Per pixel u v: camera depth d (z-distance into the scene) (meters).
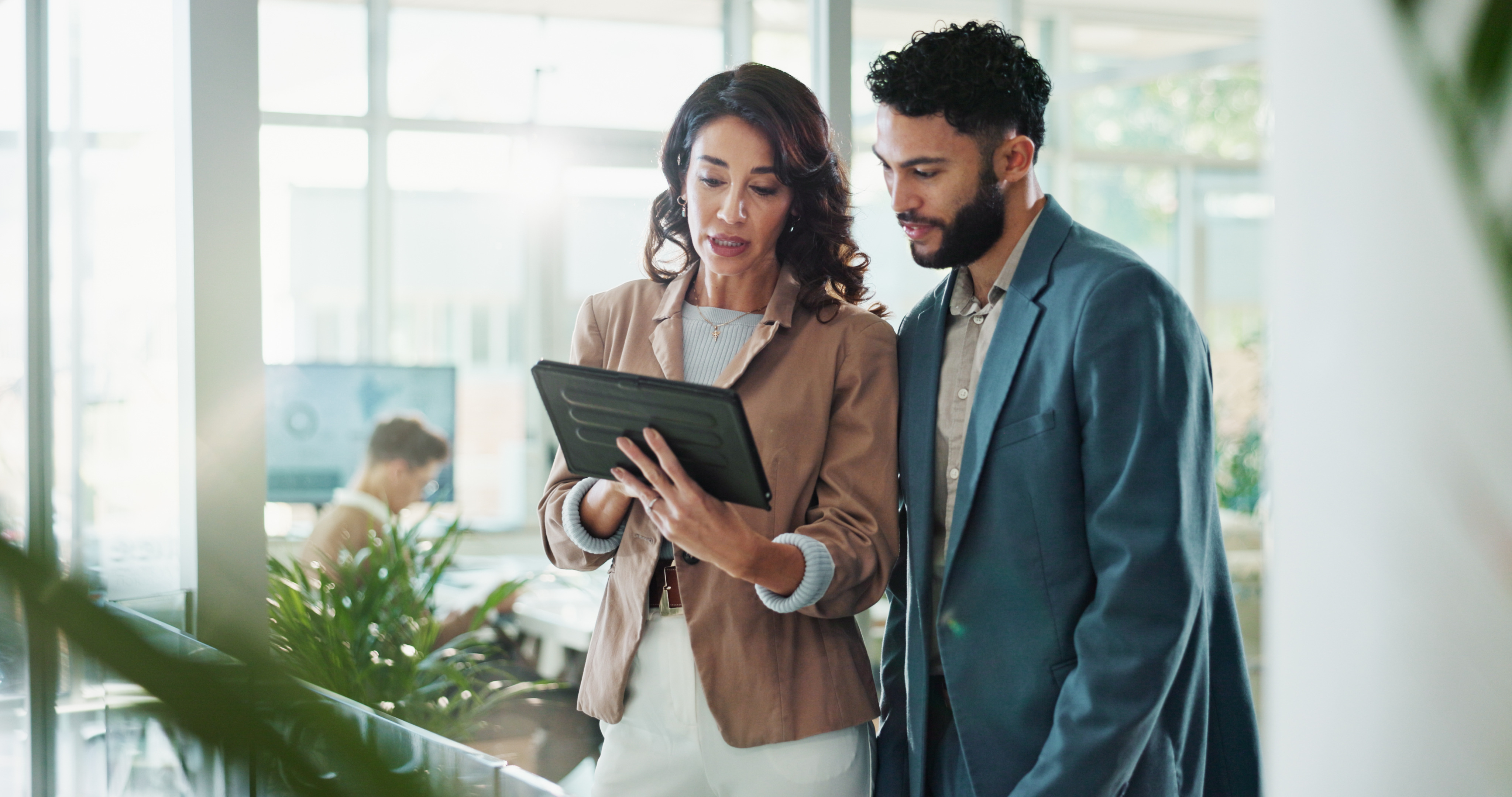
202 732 0.26
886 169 1.33
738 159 1.34
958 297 1.41
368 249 5.34
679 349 1.44
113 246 1.81
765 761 1.34
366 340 5.36
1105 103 5.92
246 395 1.59
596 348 1.52
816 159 1.37
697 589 1.35
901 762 1.46
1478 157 0.27
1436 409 0.44
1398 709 0.46
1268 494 0.53
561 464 1.51
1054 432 1.24
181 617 1.57
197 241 1.55
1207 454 1.26
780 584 1.27
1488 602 0.44
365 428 4.37
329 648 2.12
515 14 5.31
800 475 1.38
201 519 1.57
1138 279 1.22
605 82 5.34
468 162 5.38
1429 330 0.44
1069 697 1.19
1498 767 0.43
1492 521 0.43
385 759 0.29
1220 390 6.16
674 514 1.22
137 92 1.71
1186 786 1.29
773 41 4.45
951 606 1.31
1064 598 1.25
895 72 1.28
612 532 1.42
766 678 1.34
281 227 5.24
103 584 1.89
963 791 1.34
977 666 1.29
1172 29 5.33
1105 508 1.19
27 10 2.05
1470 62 0.27
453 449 4.41
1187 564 1.17
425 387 4.40
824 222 1.42
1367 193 0.46
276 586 2.15
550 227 5.45
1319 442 0.48
